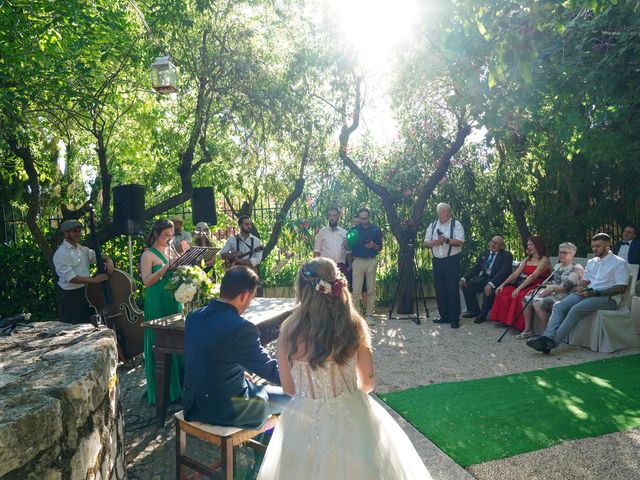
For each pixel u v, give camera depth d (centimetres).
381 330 765
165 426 426
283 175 966
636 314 669
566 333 598
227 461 285
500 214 1080
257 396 307
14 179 873
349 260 856
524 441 369
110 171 1036
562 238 1144
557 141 850
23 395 173
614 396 453
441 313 812
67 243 646
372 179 1004
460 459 345
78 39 671
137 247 920
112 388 234
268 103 868
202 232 798
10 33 588
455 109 799
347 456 235
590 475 318
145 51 764
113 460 229
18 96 621
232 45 862
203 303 435
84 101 692
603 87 576
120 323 591
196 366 293
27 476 156
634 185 1072
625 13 546
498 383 500
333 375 246
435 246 792
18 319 292
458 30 460
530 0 360
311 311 246
